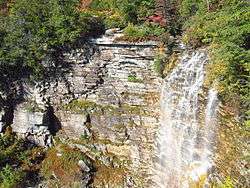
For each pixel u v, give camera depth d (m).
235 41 16.31
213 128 16.56
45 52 21.19
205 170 17.05
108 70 20.95
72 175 20.80
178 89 18.88
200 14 19.69
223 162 16.08
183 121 18.45
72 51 21.17
